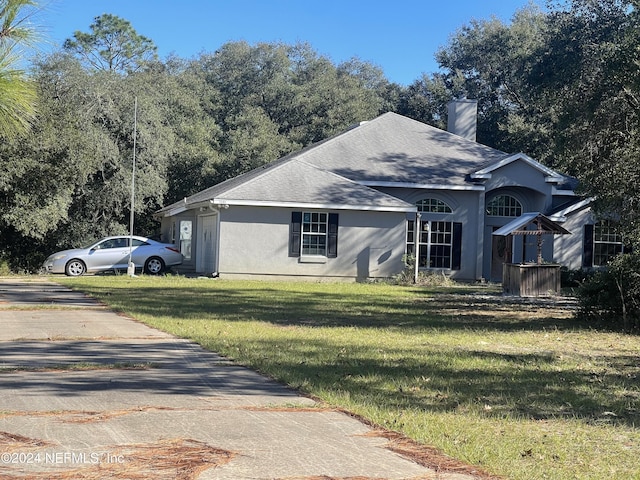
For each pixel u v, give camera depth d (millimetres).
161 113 41375
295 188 27484
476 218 29969
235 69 63281
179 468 4801
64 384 7555
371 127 32812
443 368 8961
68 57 36094
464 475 4863
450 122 35844
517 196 31078
